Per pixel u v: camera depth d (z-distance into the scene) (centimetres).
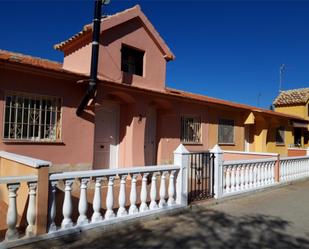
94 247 474
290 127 2166
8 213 443
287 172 1176
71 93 875
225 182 863
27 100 794
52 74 805
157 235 539
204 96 1661
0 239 456
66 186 504
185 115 1292
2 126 738
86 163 905
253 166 980
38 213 465
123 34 1030
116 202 726
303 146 2364
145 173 627
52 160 829
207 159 816
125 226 573
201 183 803
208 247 496
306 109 2420
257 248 500
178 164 703
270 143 1928
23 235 464
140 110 1038
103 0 841
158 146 1191
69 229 497
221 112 1503
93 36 843
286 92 2659
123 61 1060
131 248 477
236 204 805
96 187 546
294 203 837
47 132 832
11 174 636
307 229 607
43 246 459
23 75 774
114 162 1065
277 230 595
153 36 1130
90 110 917
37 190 464
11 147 752
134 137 1025
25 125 788
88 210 650
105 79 927
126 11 1029
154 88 1141
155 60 1149
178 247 490
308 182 1229
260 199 882
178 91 1472
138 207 665
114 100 1033
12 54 1046
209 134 1421
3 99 739
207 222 628
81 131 896
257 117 1702
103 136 1029
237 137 1617
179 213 680
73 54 1044
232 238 541
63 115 855
